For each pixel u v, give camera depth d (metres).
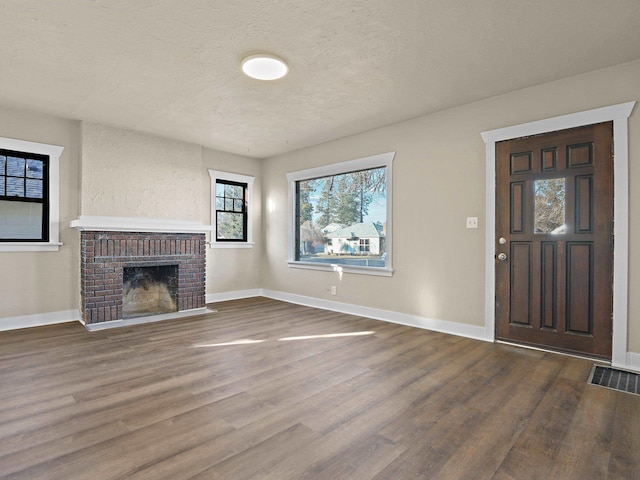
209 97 3.45
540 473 1.54
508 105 3.32
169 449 1.69
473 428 1.89
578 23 2.25
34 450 1.67
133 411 2.05
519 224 3.28
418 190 3.98
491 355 3.02
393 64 2.80
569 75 2.96
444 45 2.52
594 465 1.59
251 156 5.84
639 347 2.70
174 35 2.41
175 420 1.96
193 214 5.06
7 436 1.79
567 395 2.28
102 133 4.26
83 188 4.12
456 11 2.14
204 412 2.05
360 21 2.25
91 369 2.69
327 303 4.98
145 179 4.60
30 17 2.20
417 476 1.51
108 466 1.56
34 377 2.53
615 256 2.78
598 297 2.88
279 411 2.06
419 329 3.88
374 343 3.37
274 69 2.86
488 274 3.45
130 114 3.93
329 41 2.48
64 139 4.11
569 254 3.01
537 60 2.72
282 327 3.96
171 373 2.62
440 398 2.24
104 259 4.09
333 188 5.04
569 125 2.97
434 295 3.85
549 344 3.12
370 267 4.41
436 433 1.84
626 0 2.02
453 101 3.53
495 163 3.41
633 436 1.82
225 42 2.50
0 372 2.62
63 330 3.78
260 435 1.81
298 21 2.25
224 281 5.58
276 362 2.86
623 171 2.73
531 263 3.21
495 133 3.38
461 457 1.65
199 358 2.95
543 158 3.13
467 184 3.60
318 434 1.83
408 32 2.36
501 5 2.08
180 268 4.72
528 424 1.93
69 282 4.18
